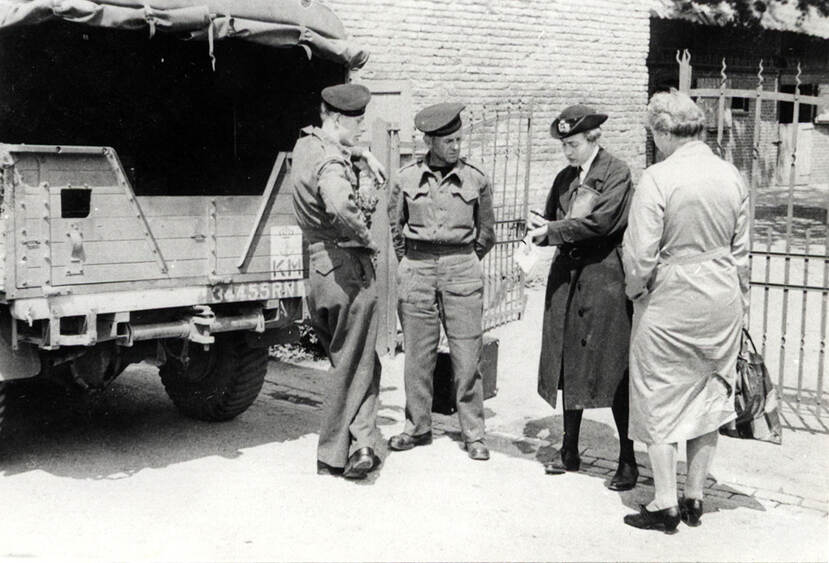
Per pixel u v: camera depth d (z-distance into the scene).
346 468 4.98
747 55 20.38
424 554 4.04
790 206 5.97
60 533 4.23
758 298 10.51
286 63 6.23
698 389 4.24
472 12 11.25
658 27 17.83
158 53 6.75
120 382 7.30
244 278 5.33
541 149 12.21
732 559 4.02
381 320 8.07
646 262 4.14
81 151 4.61
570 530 4.33
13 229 4.42
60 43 6.33
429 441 5.67
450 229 5.28
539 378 5.16
